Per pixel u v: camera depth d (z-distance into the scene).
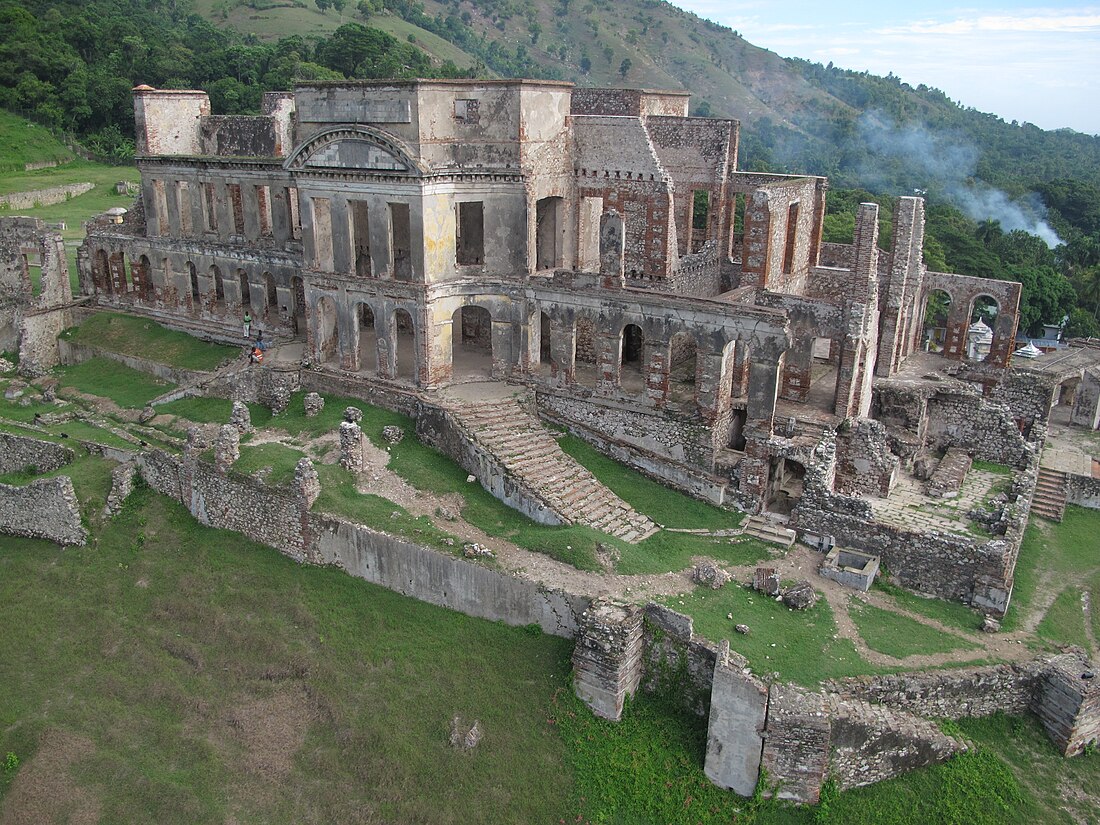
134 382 53.25
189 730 31.23
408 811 27.95
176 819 28.30
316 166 44.12
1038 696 30.47
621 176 47.06
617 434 42.00
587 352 47.62
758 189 42.28
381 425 42.53
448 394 43.34
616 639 29.11
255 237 53.56
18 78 120.00
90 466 43.31
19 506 41.84
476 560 33.19
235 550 38.66
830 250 56.34
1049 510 42.84
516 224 43.62
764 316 36.47
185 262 56.97
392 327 44.28
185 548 39.34
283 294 52.59
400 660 32.28
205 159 53.47
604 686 29.48
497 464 38.12
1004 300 49.06
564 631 31.75
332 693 31.56
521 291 43.44
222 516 39.78
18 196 94.00
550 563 33.06
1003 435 44.00
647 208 46.78
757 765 27.58
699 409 39.47
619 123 46.38
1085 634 33.81
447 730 29.84
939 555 34.38
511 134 42.94
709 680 29.47
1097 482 43.47
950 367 50.38
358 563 35.88
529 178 43.09
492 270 44.22
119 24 133.12
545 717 29.89
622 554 33.69
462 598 33.59
